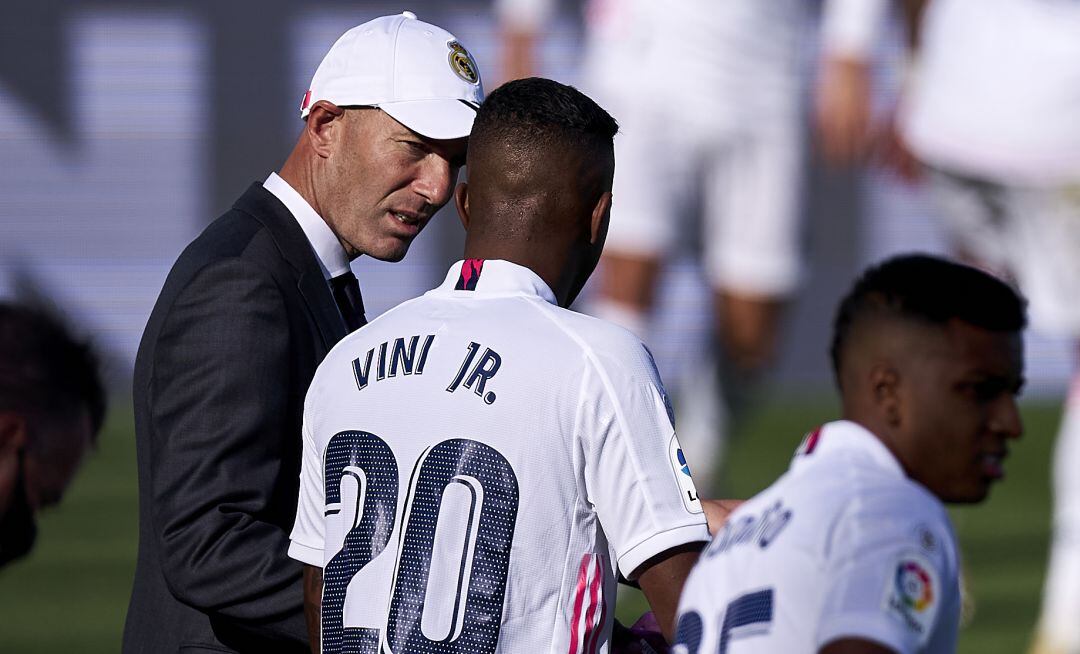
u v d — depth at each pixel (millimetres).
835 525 6637
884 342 7016
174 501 9148
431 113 9938
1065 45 22125
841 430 7082
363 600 7996
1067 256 22188
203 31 41844
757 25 27406
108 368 6895
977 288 6988
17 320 6398
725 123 27547
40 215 41312
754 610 6715
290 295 9742
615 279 27578
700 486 28094
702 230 28500
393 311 8641
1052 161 22250
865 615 6340
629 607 21078
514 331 8188
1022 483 30625
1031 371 41062
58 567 23719
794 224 28562
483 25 42188
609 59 27391
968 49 22703
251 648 9469
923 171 23766
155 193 41750
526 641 7875
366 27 10359
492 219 8508
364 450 8203
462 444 7984
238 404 9281
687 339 40344
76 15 41375
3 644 19469
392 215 10188
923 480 7086
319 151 10172
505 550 7871
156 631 9617
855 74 27516
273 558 9039
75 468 6547
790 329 41656
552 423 7961
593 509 8055
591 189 8531
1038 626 20734
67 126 41406
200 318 9391
